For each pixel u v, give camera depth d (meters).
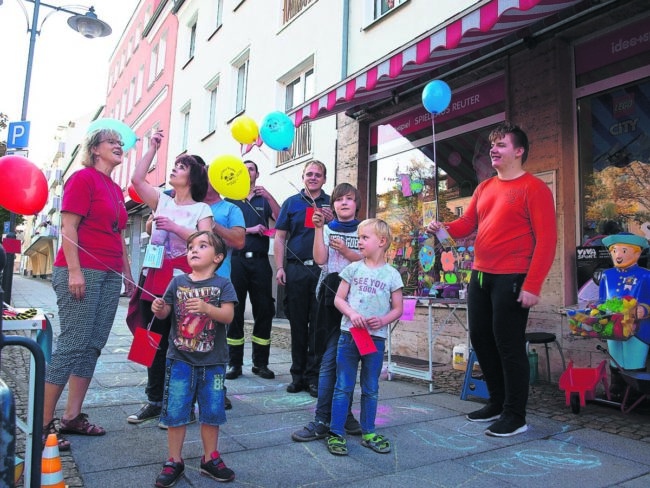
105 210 2.90
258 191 4.70
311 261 4.09
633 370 3.50
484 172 5.53
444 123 6.05
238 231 3.63
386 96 6.21
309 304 4.14
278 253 4.25
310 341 4.07
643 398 3.58
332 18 7.88
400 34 6.46
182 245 3.22
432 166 6.20
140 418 3.16
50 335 2.58
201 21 13.79
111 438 2.86
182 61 15.16
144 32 19.00
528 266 3.12
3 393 1.15
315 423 3.01
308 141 8.47
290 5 9.27
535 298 2.97
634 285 3.54
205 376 2.42
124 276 3.07
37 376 1.49
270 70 9.73
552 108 4.71
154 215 3.24
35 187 2.32
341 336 2.92
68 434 2.87
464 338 5.32
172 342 2.43
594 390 3.72
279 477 2.41
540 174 4.77
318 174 4.14
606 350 3.87
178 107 15.22
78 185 2.80
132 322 3.28
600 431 3.22
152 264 3.06
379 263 2.98
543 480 2.44
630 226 4.29
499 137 3.29
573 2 3.60
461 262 5.71
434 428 3.27
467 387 4.04
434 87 3.88
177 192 3.31
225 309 2.44
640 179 4.25
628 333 3.35
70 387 2.86
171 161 15.56
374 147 7.08
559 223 4.57
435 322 5.70
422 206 6.30
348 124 7.26
